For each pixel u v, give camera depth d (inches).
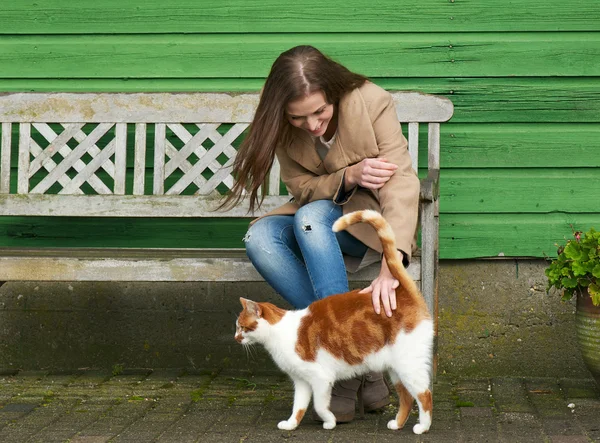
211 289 177.9
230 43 177.8
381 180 127.7
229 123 168.6
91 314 179.6
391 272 119.8
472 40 174.1
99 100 168.9
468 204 174.9
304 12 176.1
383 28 175.2
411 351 118.7
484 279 175.2
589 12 171.8
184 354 178.7
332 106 127.5
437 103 165.2
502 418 134.1
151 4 177.8
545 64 173.0
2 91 175.9
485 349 174.2
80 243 183.0
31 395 152.3
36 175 180.2
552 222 173.8
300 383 127.6
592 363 146.0
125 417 136.4
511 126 174.9
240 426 130.6
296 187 140.3
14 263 152.6
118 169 168.2
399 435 124.0
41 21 179.0
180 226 181.6
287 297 137.0
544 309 173.5
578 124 173.6
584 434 123.7
